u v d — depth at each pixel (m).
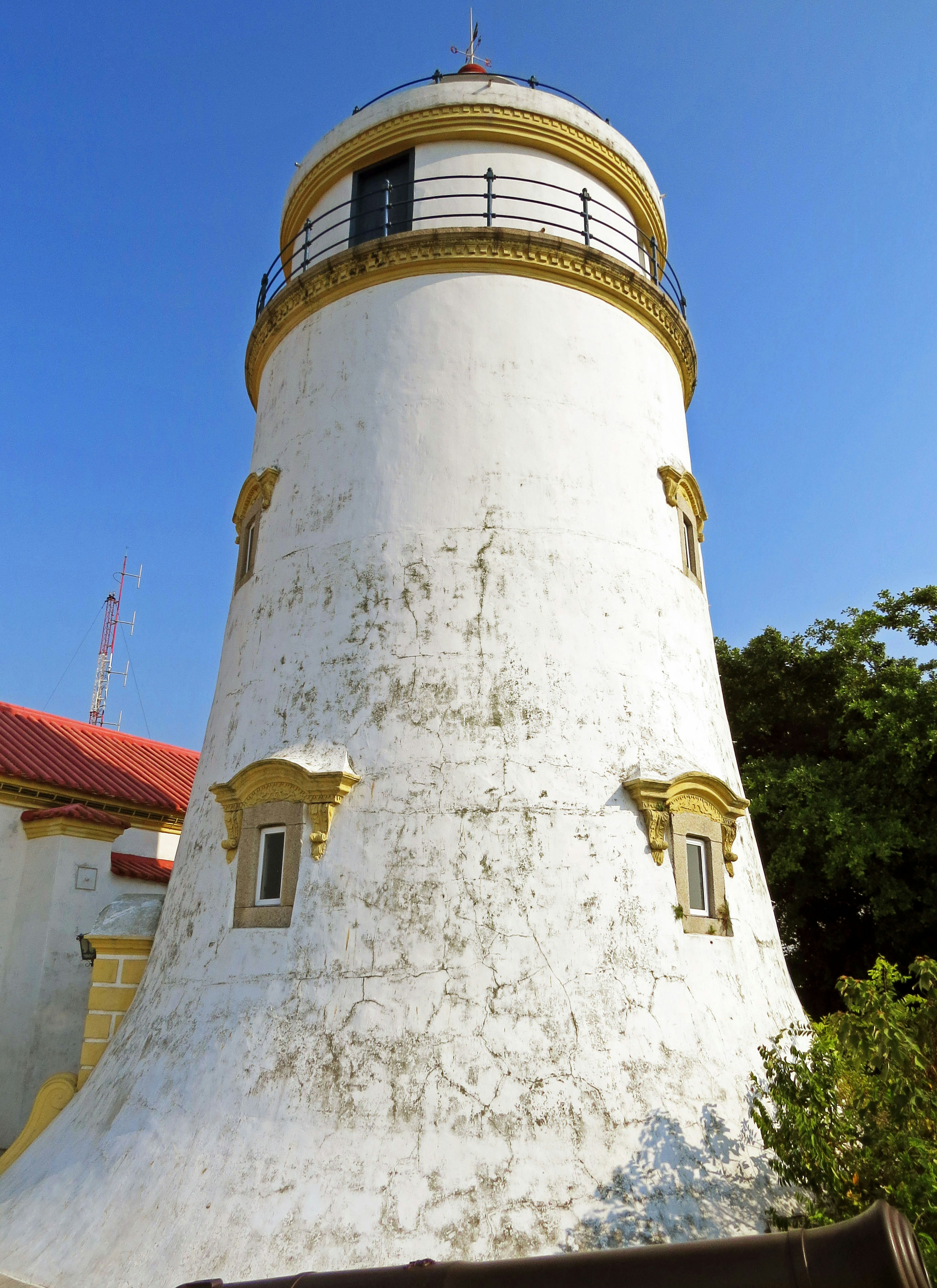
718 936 11.50
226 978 11.03
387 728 11.40
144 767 23.28
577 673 11.80
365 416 13.22
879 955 17.77
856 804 18.53
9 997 17.20
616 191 16.20
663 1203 9.05
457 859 10.61
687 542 14.60
